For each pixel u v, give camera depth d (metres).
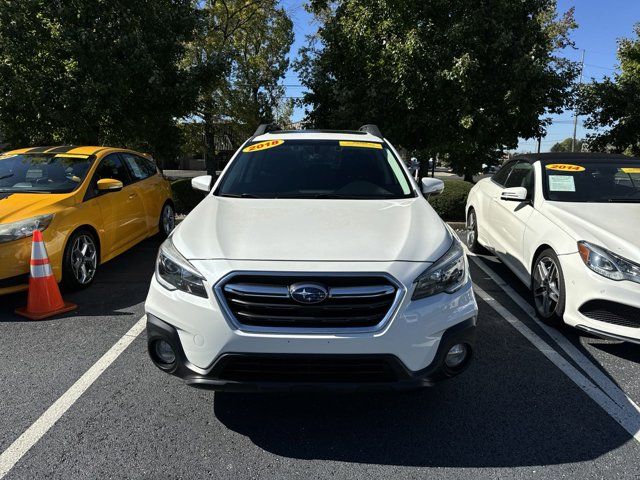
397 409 3.05
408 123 11.17
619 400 3.17
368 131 4.98
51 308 4.58
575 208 4.48
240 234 2.86
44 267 4.54
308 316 2.48
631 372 3.54
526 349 3.92
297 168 4.04
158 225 7.37
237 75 18.88
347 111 11.98
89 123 9.94
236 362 2.52
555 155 5.50
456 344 2.66
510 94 9.95
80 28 8.94
